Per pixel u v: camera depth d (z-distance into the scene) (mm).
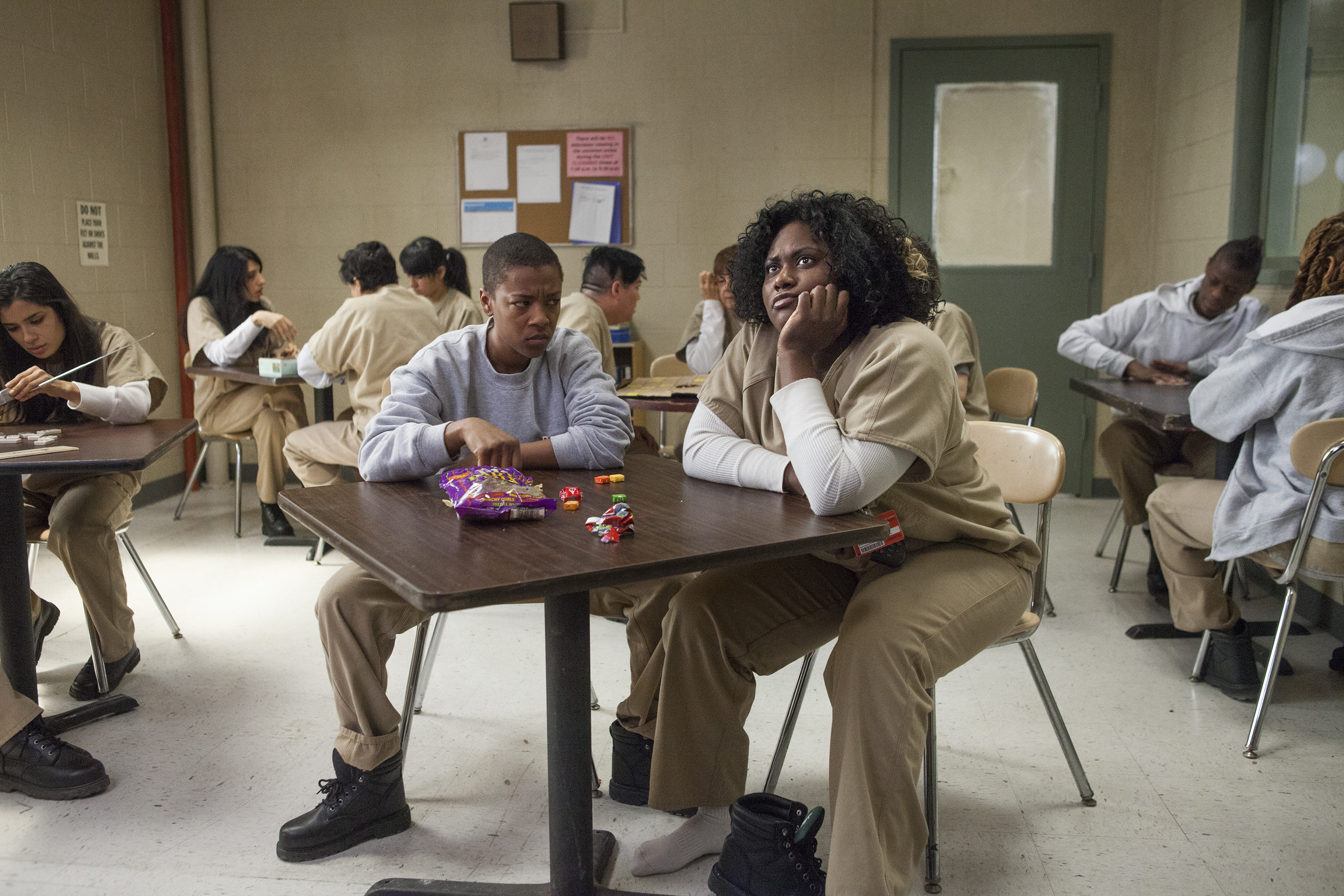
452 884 1682
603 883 1761
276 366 3838
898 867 1453
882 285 1585
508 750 2297
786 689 2625
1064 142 4855
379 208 5164
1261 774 2168
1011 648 2926
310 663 2805
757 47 4926
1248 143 3883
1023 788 2109
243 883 1769
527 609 3289
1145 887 1758
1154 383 3537
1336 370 2295
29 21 4082
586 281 3746
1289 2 3748
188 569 3764
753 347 1750
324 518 1496
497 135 5059
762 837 1611
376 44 5062
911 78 4871
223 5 5086
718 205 5031
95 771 2072
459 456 1923
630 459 2027
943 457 1639
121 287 4703
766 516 1477
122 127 4703
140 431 2398
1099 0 4754
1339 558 2197
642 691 1957
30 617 2252
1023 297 4969
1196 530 2537
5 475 2152
